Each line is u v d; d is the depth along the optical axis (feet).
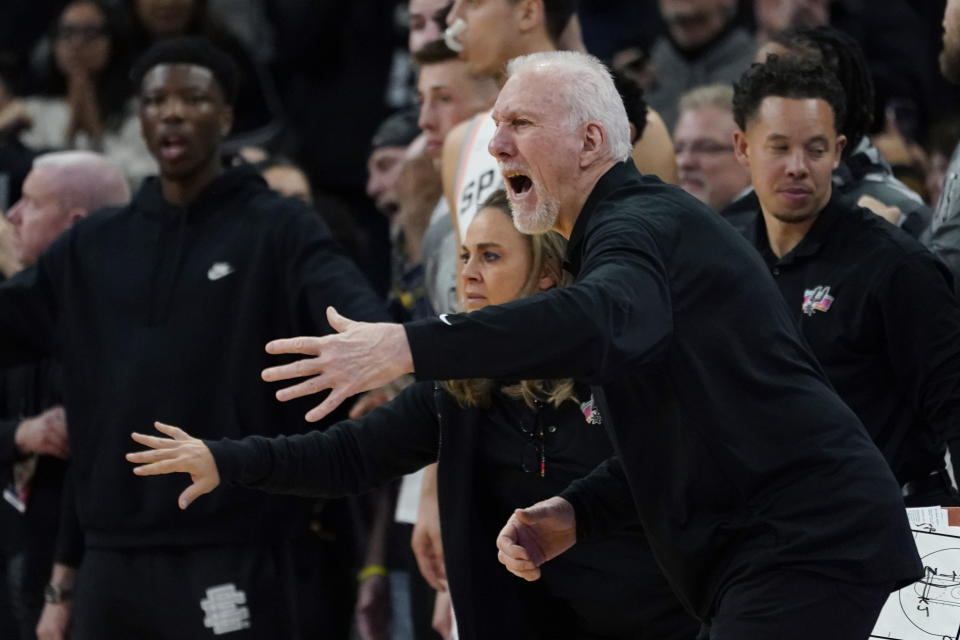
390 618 61.16
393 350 30.66
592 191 36.40
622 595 42.19
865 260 43.50
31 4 96.63
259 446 40.06
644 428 36.37
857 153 51.98
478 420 43.06
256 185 56.13
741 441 35.32
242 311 53.98
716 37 69.97
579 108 36.22
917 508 40.09
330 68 89.66
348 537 57.52
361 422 42.86
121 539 53.31
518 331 30.78
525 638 43.52
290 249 54.34
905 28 78.48
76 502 55.01
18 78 84.53
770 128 43.88
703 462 35.68
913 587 39.52
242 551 53.06
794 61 44.68
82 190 62.39
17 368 61.31
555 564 42.96
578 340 30.89
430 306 55.11
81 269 55.98
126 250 55.67
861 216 44.45
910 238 43.65
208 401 53.78
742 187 57.82
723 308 35.22
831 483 35.09
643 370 35.40
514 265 41.98
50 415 58.08
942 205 47.16
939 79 81.87
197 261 54.65
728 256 35.47
